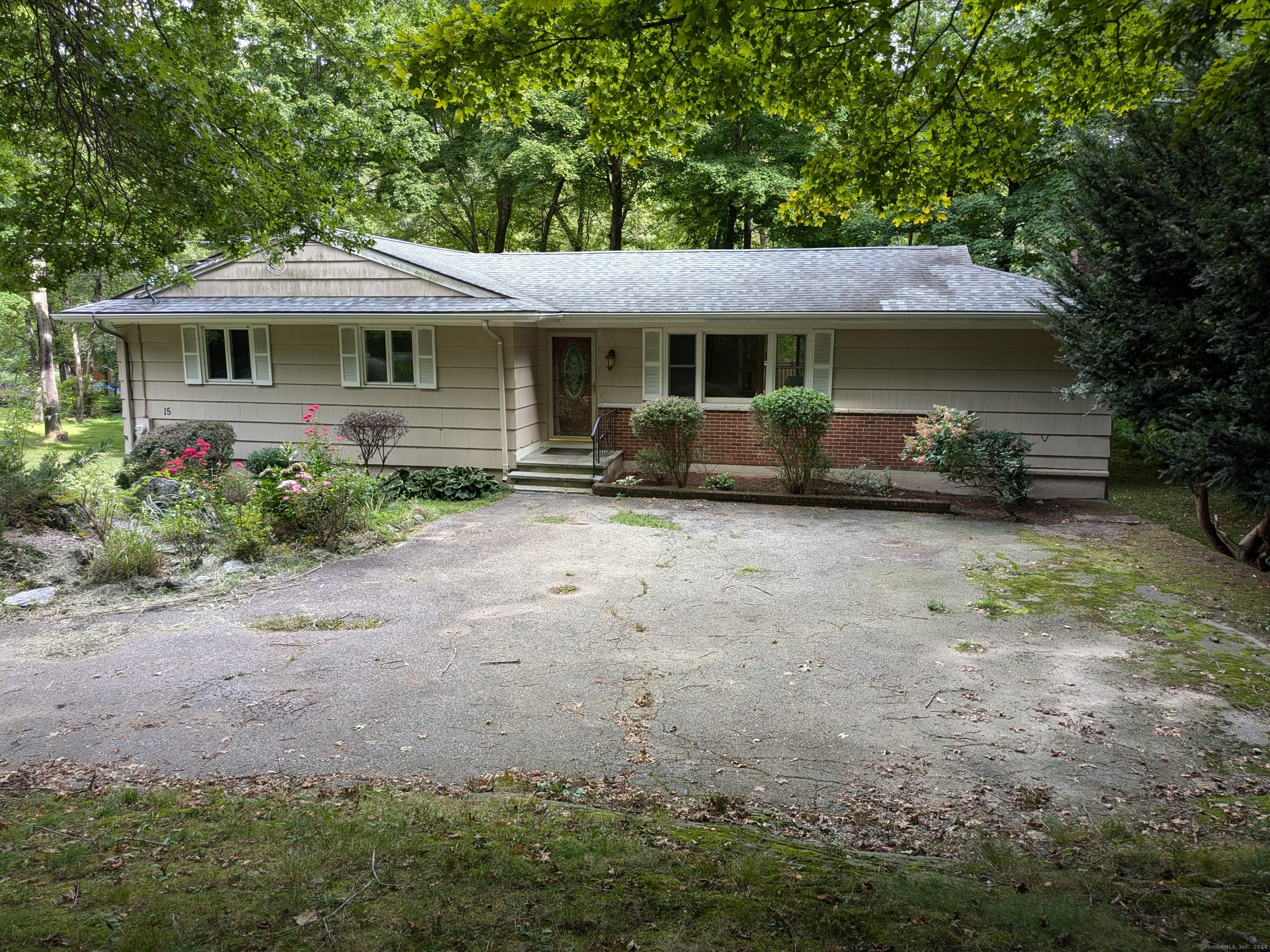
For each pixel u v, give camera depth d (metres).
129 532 9.48
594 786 4.87
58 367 32.47
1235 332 7.65
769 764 5.18
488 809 4.43
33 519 10.16
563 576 9.50
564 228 33.56
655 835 4.15
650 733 5.62
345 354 15.46
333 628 7.80
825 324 14.42
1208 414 8.29
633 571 9.70
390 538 11.05
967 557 10.36
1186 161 8.90
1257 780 4.94
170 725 5.77
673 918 3.30
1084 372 10.17
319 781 4.94
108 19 6.34
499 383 14.90
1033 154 19.52
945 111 6.55
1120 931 3.23
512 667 6.83
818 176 6.99
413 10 13.06
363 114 20.95
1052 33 5.79
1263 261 7.09
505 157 25.28
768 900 3.45
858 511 13.25
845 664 6.87
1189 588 9.06
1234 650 7.18
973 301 13.93
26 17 6.94
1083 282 10.04
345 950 3.03
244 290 15.91
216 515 10.73
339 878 3.61
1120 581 9.33
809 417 13.44
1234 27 5.88
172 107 6.50
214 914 3.27
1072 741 5.47
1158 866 3.88
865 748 5.39
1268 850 3.98
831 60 5.63
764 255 17.38
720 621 7.96
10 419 16.11
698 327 15.20
